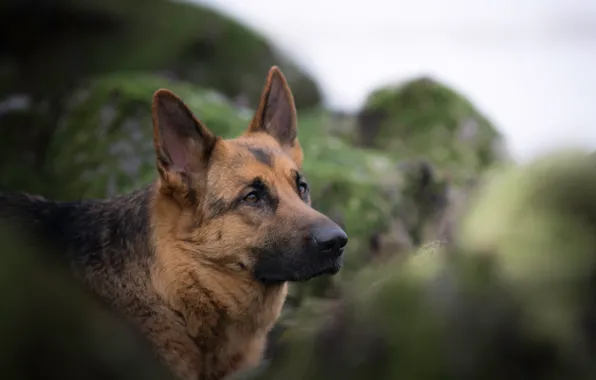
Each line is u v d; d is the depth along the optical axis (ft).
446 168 28.07
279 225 14.96
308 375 7.14
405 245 22.88
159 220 15.44
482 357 6.07
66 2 37.32
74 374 7.04
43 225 16.03
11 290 7.14
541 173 6.18
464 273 6.23
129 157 25.63
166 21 38.50
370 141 31.65
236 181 15.24
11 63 36.32
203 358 15.98
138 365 7.76
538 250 5.96
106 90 27.63
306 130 30.63
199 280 15.39
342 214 22.85
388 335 6.57
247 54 38.50
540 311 5.90
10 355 6.75
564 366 5.85
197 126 15.25
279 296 16.26
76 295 7.80
